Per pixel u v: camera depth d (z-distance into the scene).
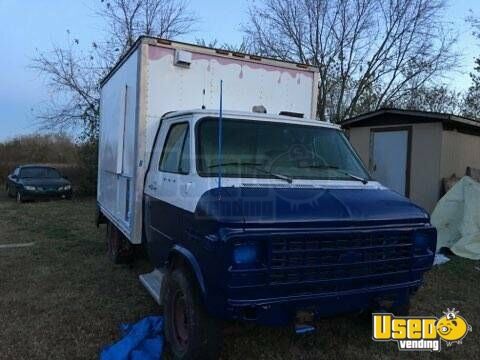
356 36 20.89
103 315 5.03
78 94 20.52
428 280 6.62
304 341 4.43
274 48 21.48
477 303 5.65
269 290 3.24
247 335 4.50
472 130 11.28
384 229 3.56
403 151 11.26
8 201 17.50
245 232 3.16
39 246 8.71
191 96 5.30
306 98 6.03
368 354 4.20
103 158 7.76
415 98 21.75
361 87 21.17
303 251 3.29
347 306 3.61
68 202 16.98
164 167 4.64
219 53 5.42
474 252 8.00
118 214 6.20
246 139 4.31
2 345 4.24
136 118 5.11
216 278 3.23
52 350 4.15
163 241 4.38
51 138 26.70
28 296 5.66
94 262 7.41
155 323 4.37
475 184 8.69
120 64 6.14
